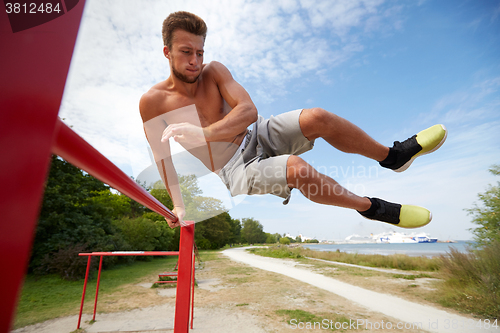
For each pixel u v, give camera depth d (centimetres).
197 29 104
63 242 1040
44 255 950
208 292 752
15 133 19
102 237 1286
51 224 1080
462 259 670
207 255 2430
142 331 449
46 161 19
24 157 18
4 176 18
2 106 19
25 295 719
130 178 72
